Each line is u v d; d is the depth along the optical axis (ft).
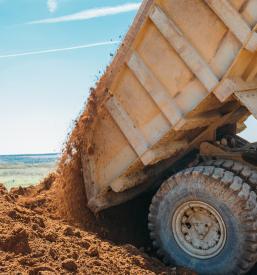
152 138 18.89
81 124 21.04
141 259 17.12
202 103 17.52
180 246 17.98
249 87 17.17
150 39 18.39
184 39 17.48
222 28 16.72
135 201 23.17
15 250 14.38
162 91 18.33
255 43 15.94
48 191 24.09
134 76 19.11
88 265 14.84
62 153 22.43
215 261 17.08
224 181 16.93
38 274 13.14
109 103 19.95
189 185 17.67
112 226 21.72
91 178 21.13
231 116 20.44
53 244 15.80
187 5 17.37
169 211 18.25
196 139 20.20
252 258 16.48
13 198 22.71
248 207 16.52
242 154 18.90
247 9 16.10
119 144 20.12
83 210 21.62
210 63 17.04
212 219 17.47
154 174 21.08
